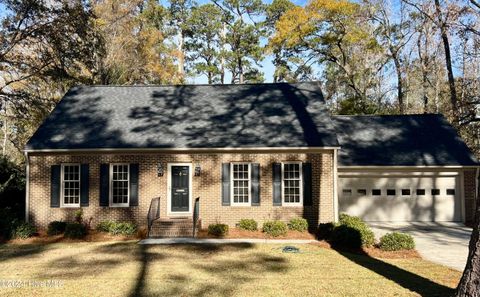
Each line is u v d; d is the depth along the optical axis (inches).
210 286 385.4
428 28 1290.6
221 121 810.8
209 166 756.6
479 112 1173.7
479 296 282.7
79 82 1264.8
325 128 780.6
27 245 627.2
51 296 356.8
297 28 1368.1
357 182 876.6
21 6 1029.2
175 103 872.3
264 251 556.4
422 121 958.4
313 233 697.6
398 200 870.4
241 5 1817.2
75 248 592.4
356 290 368.8
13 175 921.5
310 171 746.8
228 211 749.3
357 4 1330.0
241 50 1834.4
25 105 1203.9
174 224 696.4
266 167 754.2
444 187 866.8
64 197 762.8
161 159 757.9
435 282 395.9
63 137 773.9
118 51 1545.3
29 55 1121.4
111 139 764.6
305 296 353.1
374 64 1513.3
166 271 445.4
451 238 676.1
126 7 1600.6
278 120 807.7
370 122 971.9
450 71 1157.1
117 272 442.9
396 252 553.6
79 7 1100.5
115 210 752.3
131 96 898.1
